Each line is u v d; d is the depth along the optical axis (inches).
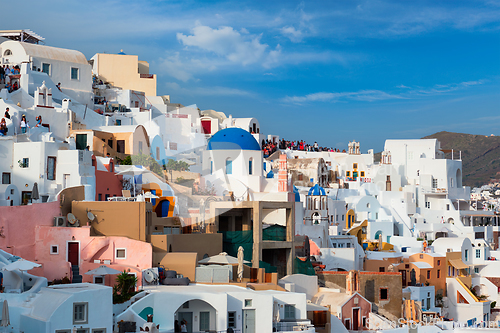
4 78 2972.4
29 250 1902.1
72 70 3405.5
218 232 2333.9
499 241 4507.9
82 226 1950.1
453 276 3307.1
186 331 1770.4
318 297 2393.0
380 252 3238.2
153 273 1897.1
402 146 4872.0
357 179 4557.1
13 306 1551.4
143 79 4367.6
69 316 1508.4
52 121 2642.7
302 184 4057.6
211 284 1979.6
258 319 1873.8
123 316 1657.2
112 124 3329.2
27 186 2181.3
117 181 2335.1
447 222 4434.1
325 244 3085.6
